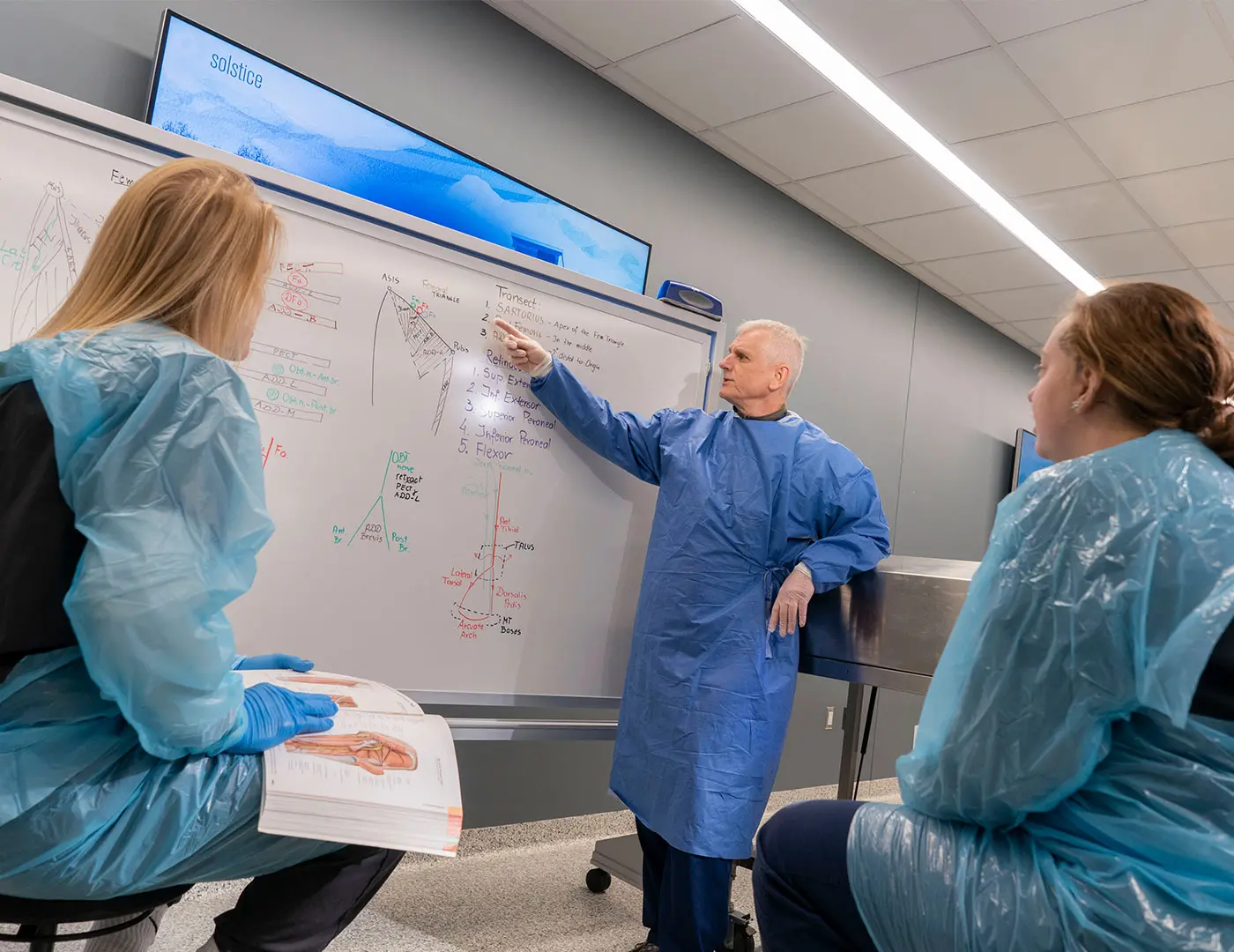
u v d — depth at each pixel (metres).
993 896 0.90
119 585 0.80
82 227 1.42
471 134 2.89
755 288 3.96
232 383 0.90
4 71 1.97
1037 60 2.87
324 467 1.64
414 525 1.75
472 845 2.71
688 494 1.88
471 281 1.83
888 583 1.91
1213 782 0.81
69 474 0.84
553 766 3.04
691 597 1.82
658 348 2.12
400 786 1.00
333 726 1.06
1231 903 0.78
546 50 3.11
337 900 1.07
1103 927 0.82
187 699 0.85
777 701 1.82
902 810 1.04
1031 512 0.94
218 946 1.04
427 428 1.76
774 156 3.74
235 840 0.98
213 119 2.23
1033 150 3.44
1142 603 0.83
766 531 1.86
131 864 0.90
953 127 3.34
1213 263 4.32
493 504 1.85
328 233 1.65
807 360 4.25
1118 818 0.86
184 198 0.96
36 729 0.84
